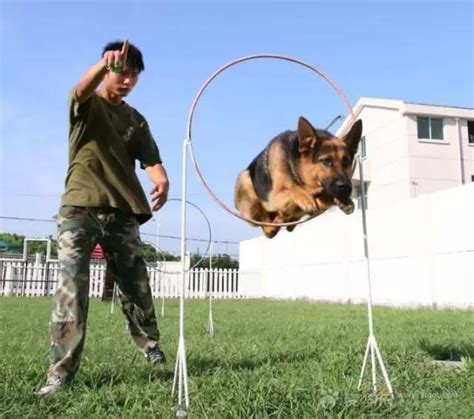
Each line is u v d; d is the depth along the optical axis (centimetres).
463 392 345
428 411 297
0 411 284
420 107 2506
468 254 1231
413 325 846
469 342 590
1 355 473
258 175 371
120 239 389
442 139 2548
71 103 363
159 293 2178
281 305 1573
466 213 1241
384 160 2638
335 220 1803
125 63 337
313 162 334
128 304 415
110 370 405
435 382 373
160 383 360
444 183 2516
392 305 1494
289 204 344
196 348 543
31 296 2036
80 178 371
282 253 2211
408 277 1438
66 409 300
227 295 2364
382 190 2638
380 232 1568
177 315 1080
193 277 2291
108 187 379
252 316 1072
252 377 371
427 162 2508
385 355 480
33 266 2122
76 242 357
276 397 309
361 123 348
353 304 1636
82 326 349
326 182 327
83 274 355
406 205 1452
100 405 306
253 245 2530
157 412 285
